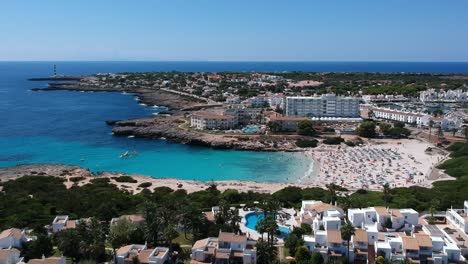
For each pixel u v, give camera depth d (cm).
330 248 10444
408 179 19312
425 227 11356
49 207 14000
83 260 9975
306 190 16338
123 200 14662
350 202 12938
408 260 9819
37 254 10281
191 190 17275
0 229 12031
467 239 10675
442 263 9906
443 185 17412
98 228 10662
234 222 11844
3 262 9506
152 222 11181
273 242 11094
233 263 10194
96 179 18750
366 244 10462
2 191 16875
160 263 9862
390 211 11950
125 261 9981
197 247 10256
